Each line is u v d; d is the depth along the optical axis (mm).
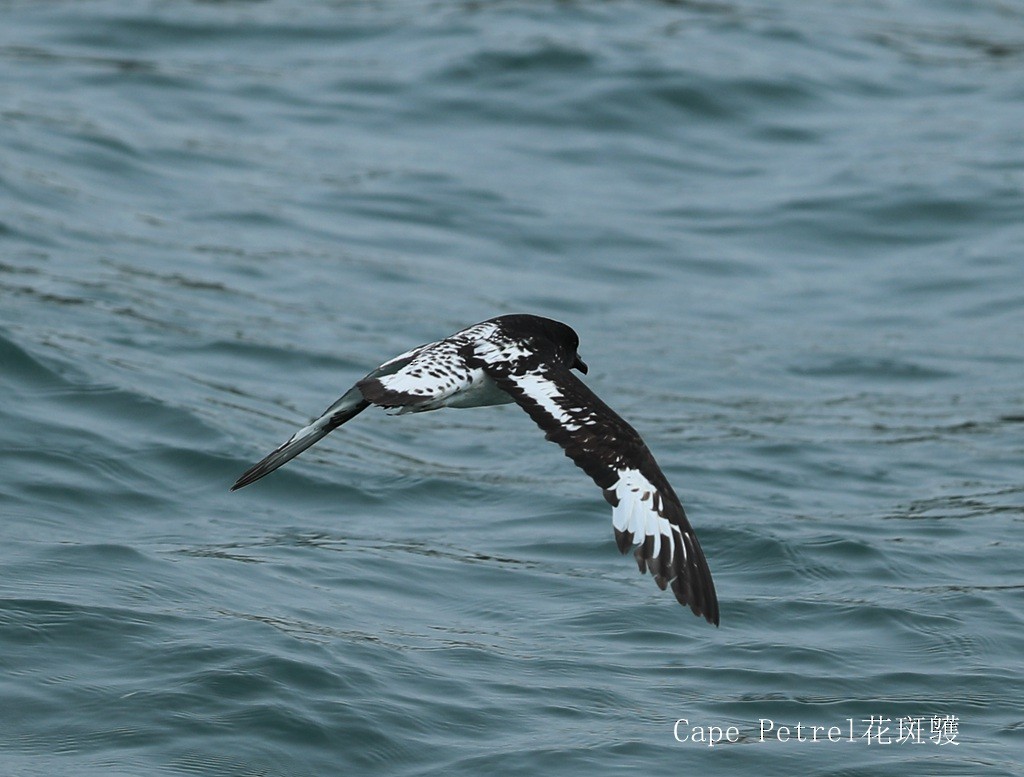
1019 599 14211
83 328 19641
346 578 14008
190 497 15852
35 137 26438
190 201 25266
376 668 11945
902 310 23453
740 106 30469
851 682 12453
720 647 13039
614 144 28969
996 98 32250
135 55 31734
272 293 22188
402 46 32781
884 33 36125
